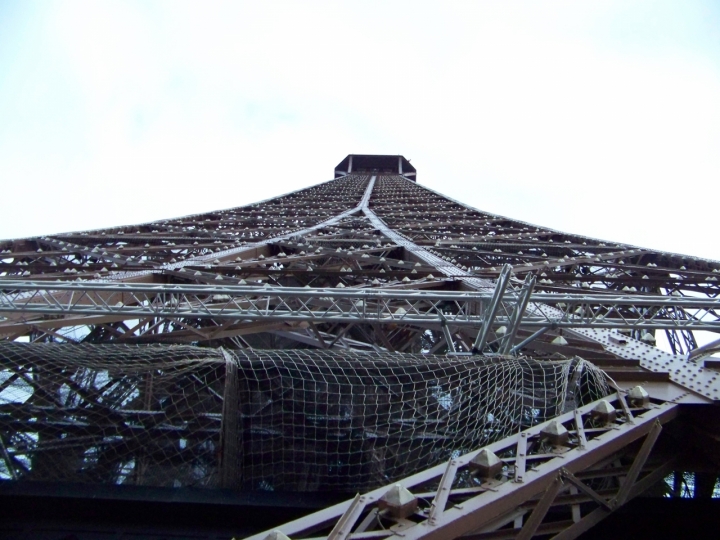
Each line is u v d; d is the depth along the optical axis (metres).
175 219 64.19
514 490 8.42
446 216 72.12
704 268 37.66
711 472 11.70
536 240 51.59
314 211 75.12
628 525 11.42
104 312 15.11
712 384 12.13
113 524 10.54
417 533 7.41
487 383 11.50
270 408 11.16
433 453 10.98
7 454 11.02
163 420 11.10
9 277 23.77
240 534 10.45
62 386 11.26
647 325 14.95
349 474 10.84
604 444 9.75
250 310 15.24
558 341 14.84
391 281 24.88
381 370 11.66
